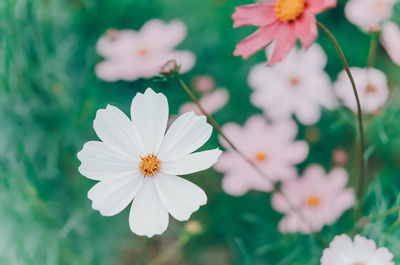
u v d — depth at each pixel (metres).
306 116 0.55
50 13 0.60
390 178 0.58
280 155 0.53
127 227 0.60
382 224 0.48
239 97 0.67
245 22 0.39
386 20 0.51
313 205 0.51
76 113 0.61
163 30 0.59
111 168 0.36
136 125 0.36
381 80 0.53
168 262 0.61
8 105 0.57
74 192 0.59
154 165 0.36
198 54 0.70
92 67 0.65
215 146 0.62
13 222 0.54
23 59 0.57
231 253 0.60
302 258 0.53
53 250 0.54
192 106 0.58
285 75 0.56
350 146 0.62
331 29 0.67
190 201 0.35
